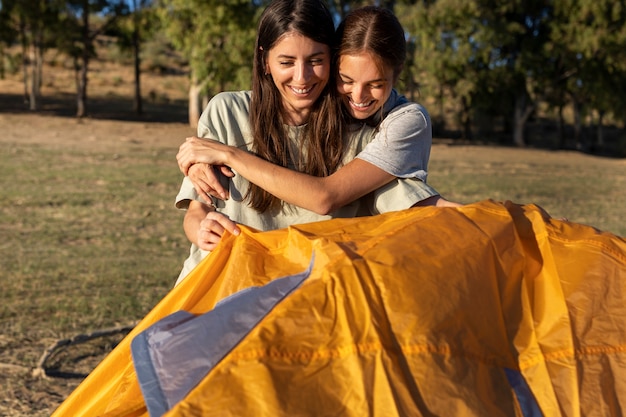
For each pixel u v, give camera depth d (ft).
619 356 8.29
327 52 9.08
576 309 8.50
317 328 7.28
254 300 7.84
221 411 6.72
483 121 176.65
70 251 34.32
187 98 184.44
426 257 8.00
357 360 7.09
